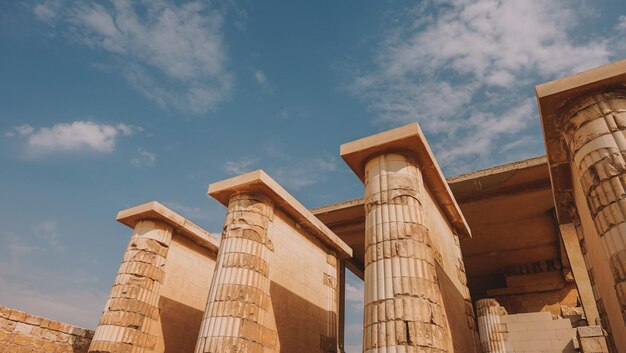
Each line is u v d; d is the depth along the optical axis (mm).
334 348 16766
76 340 16062
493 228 26500
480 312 19094
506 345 17844
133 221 17797
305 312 15742
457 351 11312
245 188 14555
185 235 18766
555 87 8805
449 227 15141
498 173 21484
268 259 14133
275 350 13383
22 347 14141
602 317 10969
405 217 10391
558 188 11414
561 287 29203
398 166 11203
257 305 12945
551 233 26828
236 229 13766
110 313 15172
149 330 15766
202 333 12133
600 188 7957
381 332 9031
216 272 13203
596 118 8438
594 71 8570
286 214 16125
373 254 10195
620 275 7355
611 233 7602
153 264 16672
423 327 8961
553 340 17234
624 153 7867
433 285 9852
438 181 12742
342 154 11828
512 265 31891
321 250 18438
